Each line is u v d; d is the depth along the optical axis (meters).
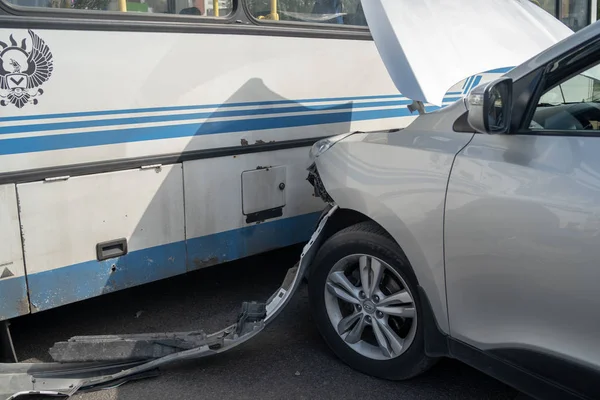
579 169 2.54
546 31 4.00
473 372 3.61
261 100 4.41
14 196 3.42
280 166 4.62
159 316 4.45
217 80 4.14
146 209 3.96
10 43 3.29
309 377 3.58
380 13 3.49
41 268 3.59
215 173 4.25
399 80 3.32
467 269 2.88
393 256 3.29
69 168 3.59
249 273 5.22
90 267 3.79
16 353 3.92
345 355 3.61
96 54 3.60
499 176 2.76
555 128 2.74
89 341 3.60
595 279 2.43
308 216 4.89
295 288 3.58
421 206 3.04
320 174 3.65
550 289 2.58
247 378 3.59
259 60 4.34
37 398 3.42
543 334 2.65
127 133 3.80
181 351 3.61
